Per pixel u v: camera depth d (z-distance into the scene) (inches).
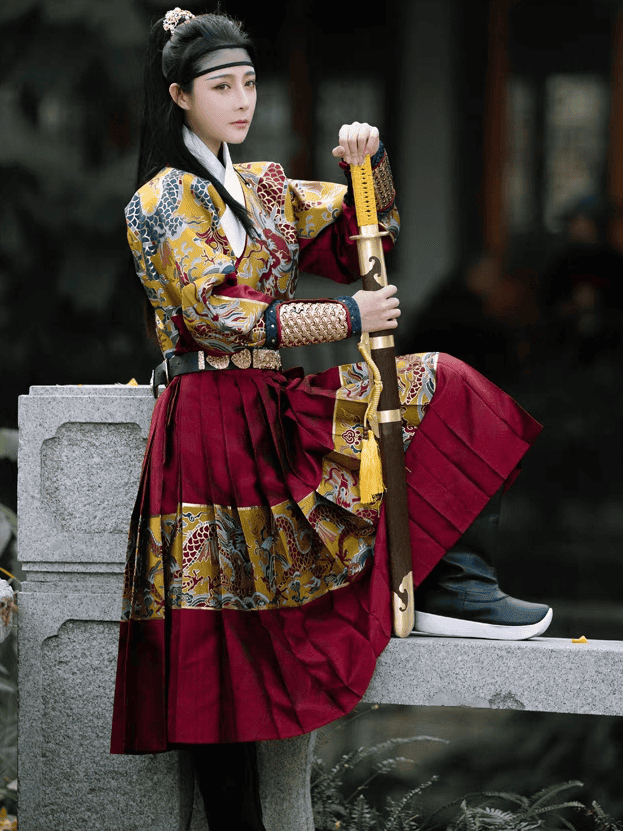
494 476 218.2
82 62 460.8
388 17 624.7
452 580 222.5
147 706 206.8
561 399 608.4
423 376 219.1
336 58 625.0
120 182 475.8
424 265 637.3
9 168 473.1
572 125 639.8
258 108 622.2
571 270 624.1
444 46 628.7
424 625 223.6
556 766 336.2
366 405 214.7
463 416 218.4
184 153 211.9
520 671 215.2
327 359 555.8
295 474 210.1
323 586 212.4
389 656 216.7
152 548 208.5
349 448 213.0
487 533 222.5
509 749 354.0
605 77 636.1
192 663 203.6
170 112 212.8
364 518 212.8
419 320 627.5
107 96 470.0
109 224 476.7
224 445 207.8
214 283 196.1
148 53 216.4
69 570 240.8
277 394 213.0
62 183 474.9
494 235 637.9
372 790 320.2
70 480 240.2
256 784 216.4
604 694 213.2
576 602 561.3
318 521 209.3
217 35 208.8
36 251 482.6
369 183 214.8
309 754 237.1
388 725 385.4
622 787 319.3
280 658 204.2
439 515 218.5
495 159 634.8
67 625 240.1
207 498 208.1
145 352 500.1
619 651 212.7
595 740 346.6
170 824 236.7
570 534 592.4
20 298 488.7
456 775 331.9
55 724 240.2
